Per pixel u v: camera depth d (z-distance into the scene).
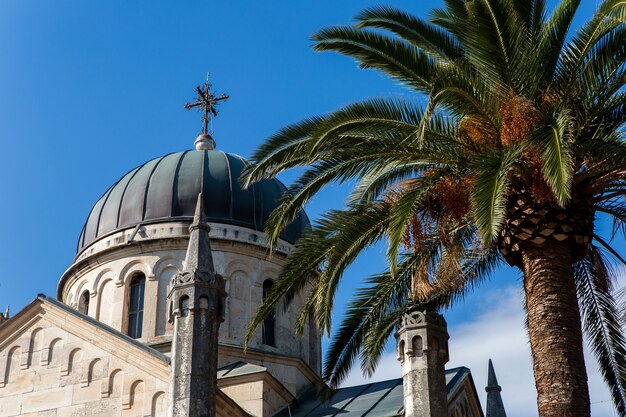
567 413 20.88
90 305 43.16
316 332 45.50
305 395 41.06
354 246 23.30
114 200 45.41
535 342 21.77
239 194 44.34
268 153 24.62
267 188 45.66
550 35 22.75
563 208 21.39
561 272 22.09
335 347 25.62
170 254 42.84
